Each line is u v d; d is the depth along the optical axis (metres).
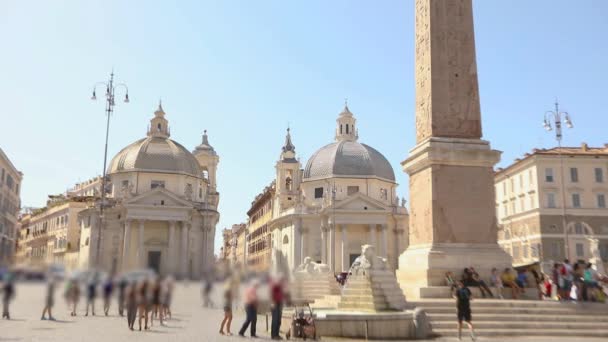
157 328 15.78
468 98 20.64
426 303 16.91
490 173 20.14
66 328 10.77
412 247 20.84
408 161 21.52
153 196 62.69
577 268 19.86
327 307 21.16
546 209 56.12
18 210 66.06
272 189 85.06
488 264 19.16
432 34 20.95
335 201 65.25
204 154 87.88
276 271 8.37
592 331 15.91
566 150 60.31
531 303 17.34
